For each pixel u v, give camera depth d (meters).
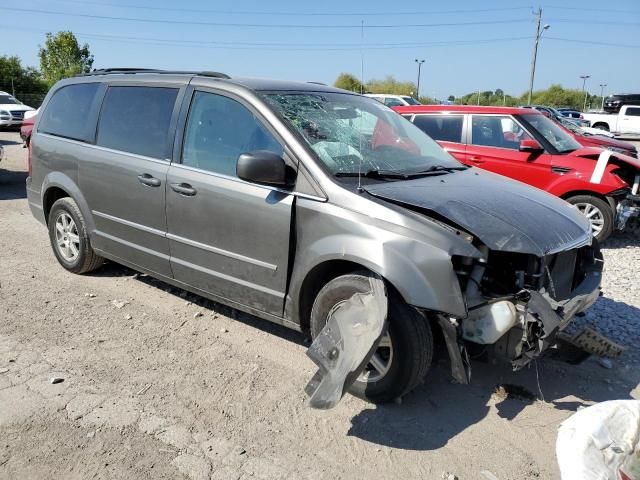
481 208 3.40
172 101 4.33
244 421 3.22
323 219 3.39
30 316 4.51
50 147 5.35
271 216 3.61
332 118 4.02
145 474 2.76
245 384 3.61
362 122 4.21
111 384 3.55
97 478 2.72
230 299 4.04
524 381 3.79
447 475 2.84
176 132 4.23
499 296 3.18
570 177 7.49
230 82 4.04
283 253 3.60
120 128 4.69
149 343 4.12
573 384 3.78
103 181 4.75
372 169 3.71
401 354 3.18
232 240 3.86
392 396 3.31
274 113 3.72
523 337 3.07
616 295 5.50
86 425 3.12
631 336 4.52
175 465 2.83
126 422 3.16
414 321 3.15
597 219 7.56
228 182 3.83
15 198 9.31
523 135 7.89
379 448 3.04
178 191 4.11
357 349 3.03
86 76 5.29
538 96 79.25
